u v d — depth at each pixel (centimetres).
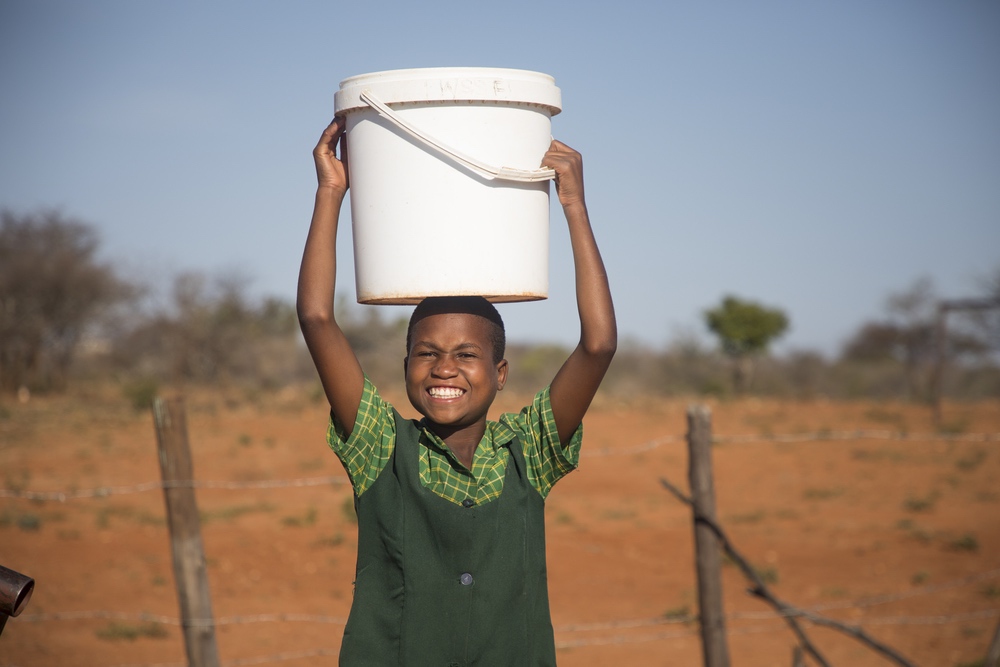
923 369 4581
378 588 255
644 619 927
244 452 2103
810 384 4703
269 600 995
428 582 249
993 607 956
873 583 1076
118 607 941
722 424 2686
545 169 261
